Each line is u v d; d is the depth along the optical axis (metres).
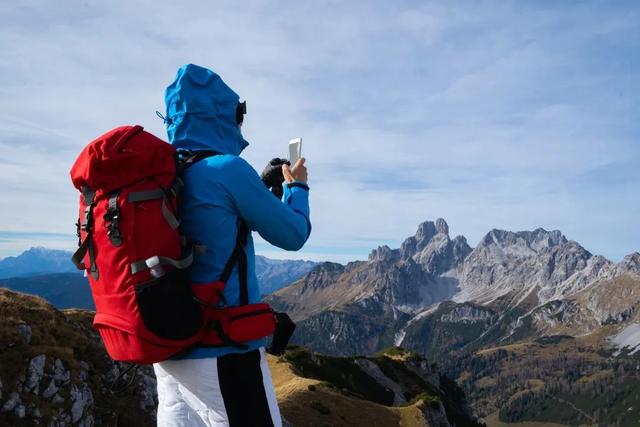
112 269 1.53
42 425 9.47
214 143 1.79
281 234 1.71
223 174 1.65
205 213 1.63
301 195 1.88
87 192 1.60
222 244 1.64
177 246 1.55
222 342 1.62
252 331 1.64
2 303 11.50
